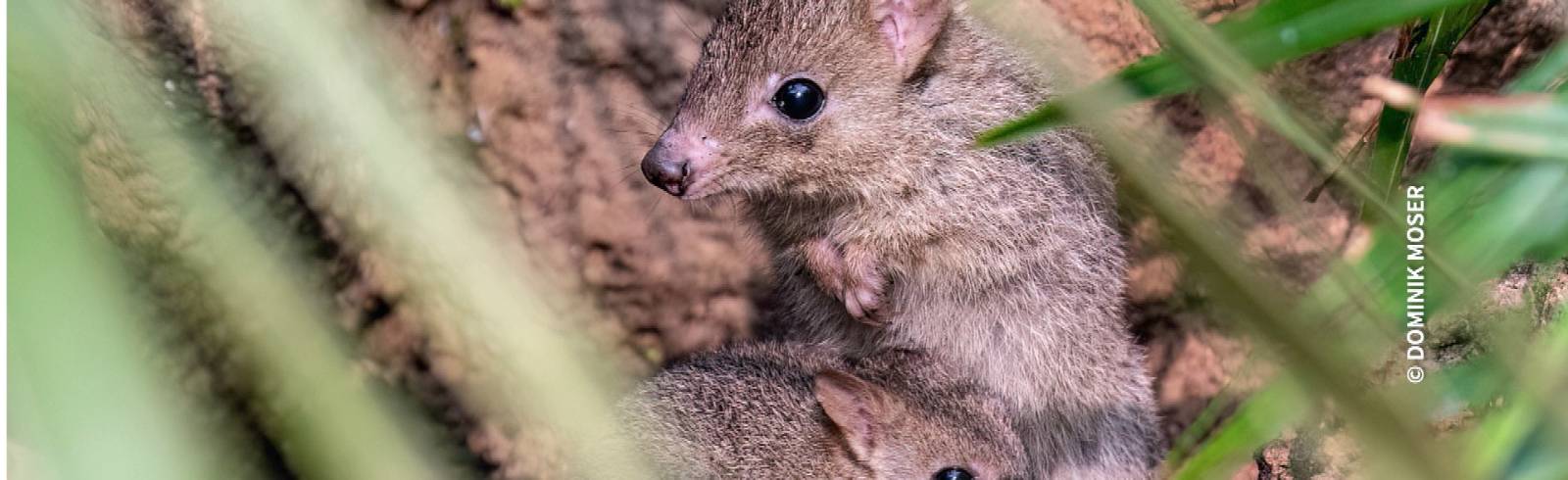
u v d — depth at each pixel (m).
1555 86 2.14
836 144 2.28
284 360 0.79
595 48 2.41
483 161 2.40
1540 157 1.50
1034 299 2.32
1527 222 2.11
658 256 2.44
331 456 0.78
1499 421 2.12
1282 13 1.31
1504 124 1.48
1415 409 1.15
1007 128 1.58
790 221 2.32
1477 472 2.12
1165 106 2.27
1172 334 2.37
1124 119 1.73
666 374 2.34
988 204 2.30
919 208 2.30
